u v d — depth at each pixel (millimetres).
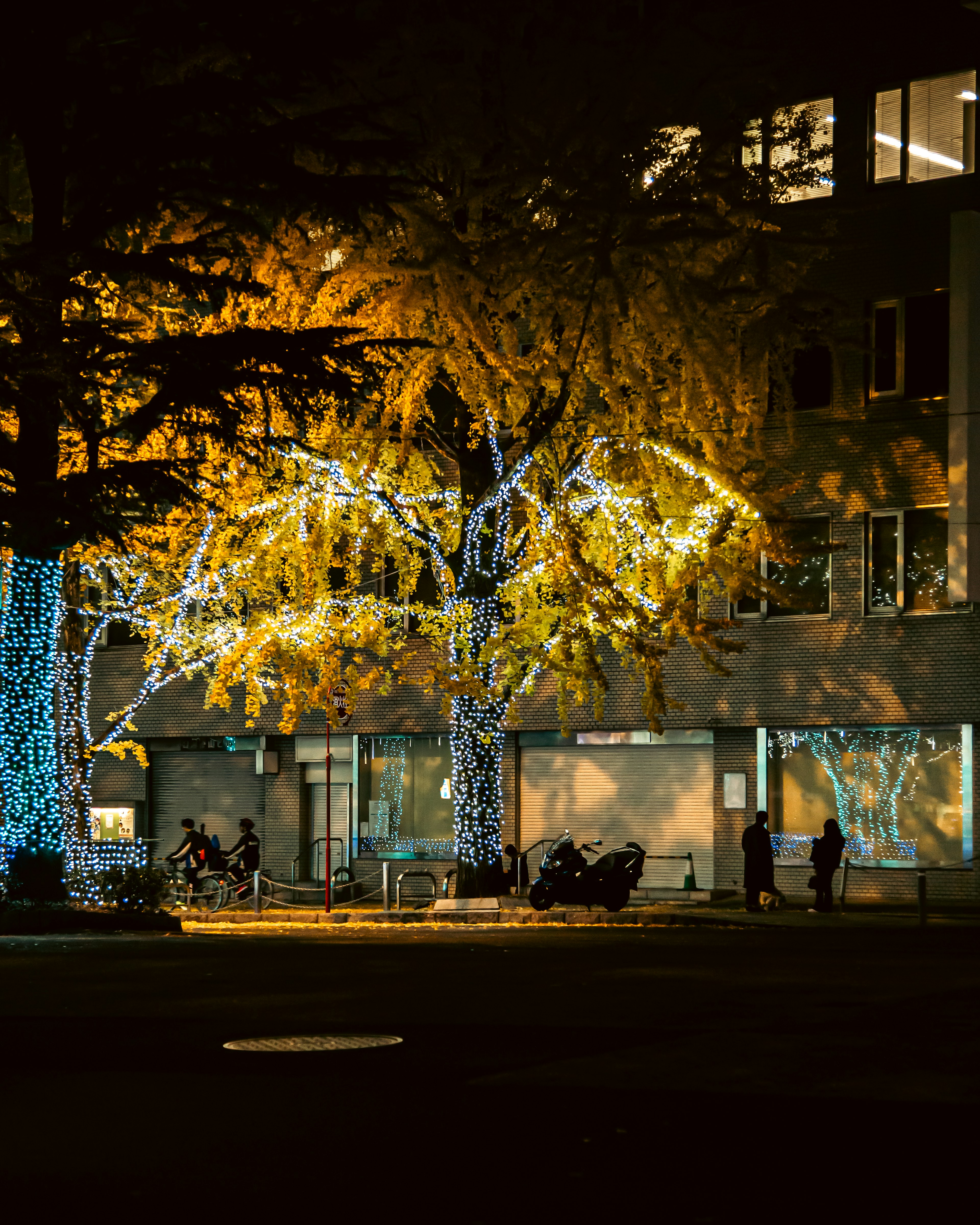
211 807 43781
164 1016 12656
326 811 41969
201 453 26219
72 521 23969
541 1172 6898
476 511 30438
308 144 24969
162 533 31141
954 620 33250
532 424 29688
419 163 27766
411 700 40406
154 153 24109
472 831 30969
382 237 28047
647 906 32438
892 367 34031
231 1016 12570
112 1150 7410
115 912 26375
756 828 30641
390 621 40531
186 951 19844
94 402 27000
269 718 42406
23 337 24078
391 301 28031
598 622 29125
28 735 26109
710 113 34500
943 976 15844
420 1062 10078
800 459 34969
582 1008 12969
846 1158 7145
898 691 33781
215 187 24562
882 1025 11727
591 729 37719
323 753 41750
